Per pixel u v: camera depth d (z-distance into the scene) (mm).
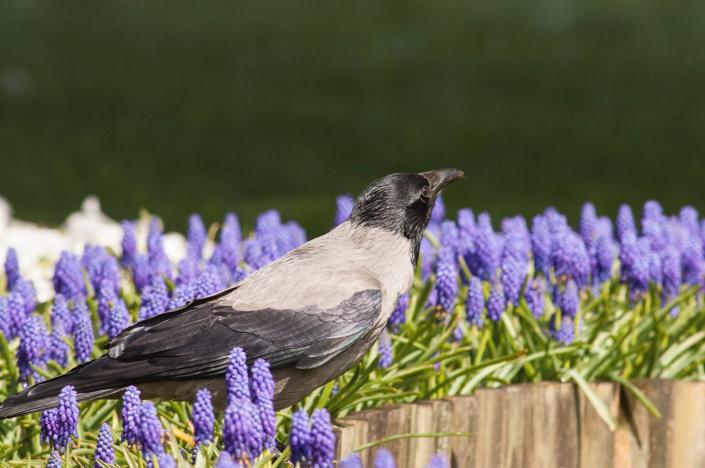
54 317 9094
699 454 9336
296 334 7688
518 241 10117
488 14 36406
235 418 6172
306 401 8664
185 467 6727
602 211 22203
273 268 8008
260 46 33562
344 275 7969
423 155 25656
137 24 35500
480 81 30578
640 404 9312
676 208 22625
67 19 35562
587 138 26609
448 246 10266
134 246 10875
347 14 36562
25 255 12828
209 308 7688
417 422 8188
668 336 10000
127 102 28719
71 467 7258
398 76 30922
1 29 34062
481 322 9320
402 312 9328
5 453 8008
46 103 28391
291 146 26031
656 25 35406
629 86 30219
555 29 35219
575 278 9930
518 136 26703
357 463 5934
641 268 10156
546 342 9422
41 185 23406
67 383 7188
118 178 23969
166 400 7820
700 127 27312
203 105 28672
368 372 8438
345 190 23734
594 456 9156
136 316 9750
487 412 8562
